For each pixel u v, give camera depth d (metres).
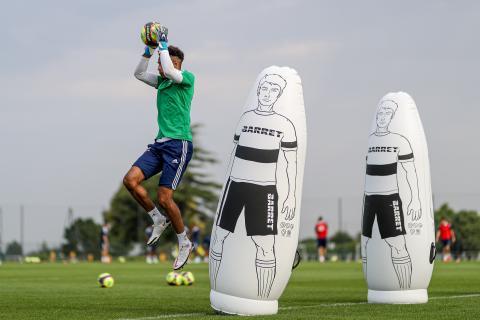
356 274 27.62
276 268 10.33
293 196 10.45
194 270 32.00
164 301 13.75
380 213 12.91
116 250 63.06
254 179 10.32
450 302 13.03
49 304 13.03
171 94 10.98
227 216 10.41
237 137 10.60
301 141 10.56
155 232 11.23
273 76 10.59
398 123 13.04
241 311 10.37
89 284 20.22
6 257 57.97
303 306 12.33
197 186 77.06
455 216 57.88
